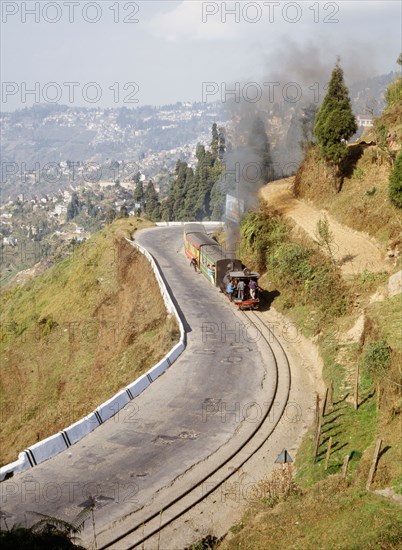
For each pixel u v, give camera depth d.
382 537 17.80
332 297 38.91
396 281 35.25
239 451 26.09
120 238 78.94
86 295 68.38
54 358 58.88
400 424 23.33
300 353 37.12
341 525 18.88
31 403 53.00
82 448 26.58
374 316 31.58
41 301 78.88
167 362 35.56
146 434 27.70
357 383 27.33
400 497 19.72
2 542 15.19
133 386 32.09
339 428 25.94
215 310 45.62
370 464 21.58
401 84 68.75
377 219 46.31
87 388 46.09
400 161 43.53
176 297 49.09
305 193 59.31
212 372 34.59
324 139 53.31
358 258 43.31
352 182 53.84
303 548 18.25
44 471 24.69
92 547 19.69
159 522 21.20
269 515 20.59
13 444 44.81
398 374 25.61
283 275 45.09
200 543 19.98
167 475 24.16
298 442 26.77
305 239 49.03
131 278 63.28
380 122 60.91
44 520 16.66
